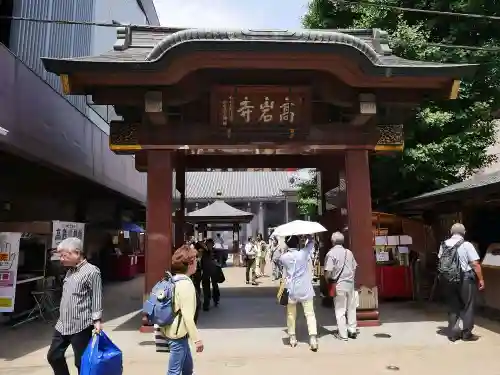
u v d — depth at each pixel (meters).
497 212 9.95
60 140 10.95
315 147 8.95
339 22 15.24
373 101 8.48
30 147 9.26
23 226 10.27
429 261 12.75
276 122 8.62
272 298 13.09
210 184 38.50
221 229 29.38
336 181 11.57
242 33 7.57
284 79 8.54
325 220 11.91
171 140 8.77
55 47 11.06
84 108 13.02
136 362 6.54
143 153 9.69
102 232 19.36
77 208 16.08
